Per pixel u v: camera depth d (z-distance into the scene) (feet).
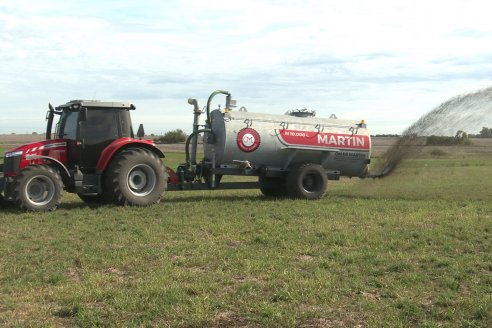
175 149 170.71
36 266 22.20
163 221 33.42
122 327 15.05
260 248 25.54
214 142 45.42
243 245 26.35
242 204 42.09
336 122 49.19
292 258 23.43
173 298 17.34
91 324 15.25
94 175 40.70
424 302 17.20
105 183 40.81
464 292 18.22
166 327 15.10
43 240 27.76
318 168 46.75
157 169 41.55
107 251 24.70
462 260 22.52
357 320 15.60
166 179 42.22
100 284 19.33
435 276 20.29
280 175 47.34
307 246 25.61
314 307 16.70
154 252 24.29
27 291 18.65
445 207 39.58
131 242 27.04
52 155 40.24
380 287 18.93
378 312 16.16
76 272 21.49
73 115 41.42
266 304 16.78
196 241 27.07
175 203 42.68
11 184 37.91
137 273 20.98
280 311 16.16
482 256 23.39
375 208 39.11
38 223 33.04
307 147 46.98
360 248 25.36
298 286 18.66
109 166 40.70
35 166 38.09
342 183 67.15
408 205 40.91
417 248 25.29
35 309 16.72
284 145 46.26
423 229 29.81
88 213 37.17
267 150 45.93
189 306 16.70
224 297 17.62
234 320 15.67
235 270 21.18
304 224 32.04
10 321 15.66
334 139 48.06
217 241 27.22
